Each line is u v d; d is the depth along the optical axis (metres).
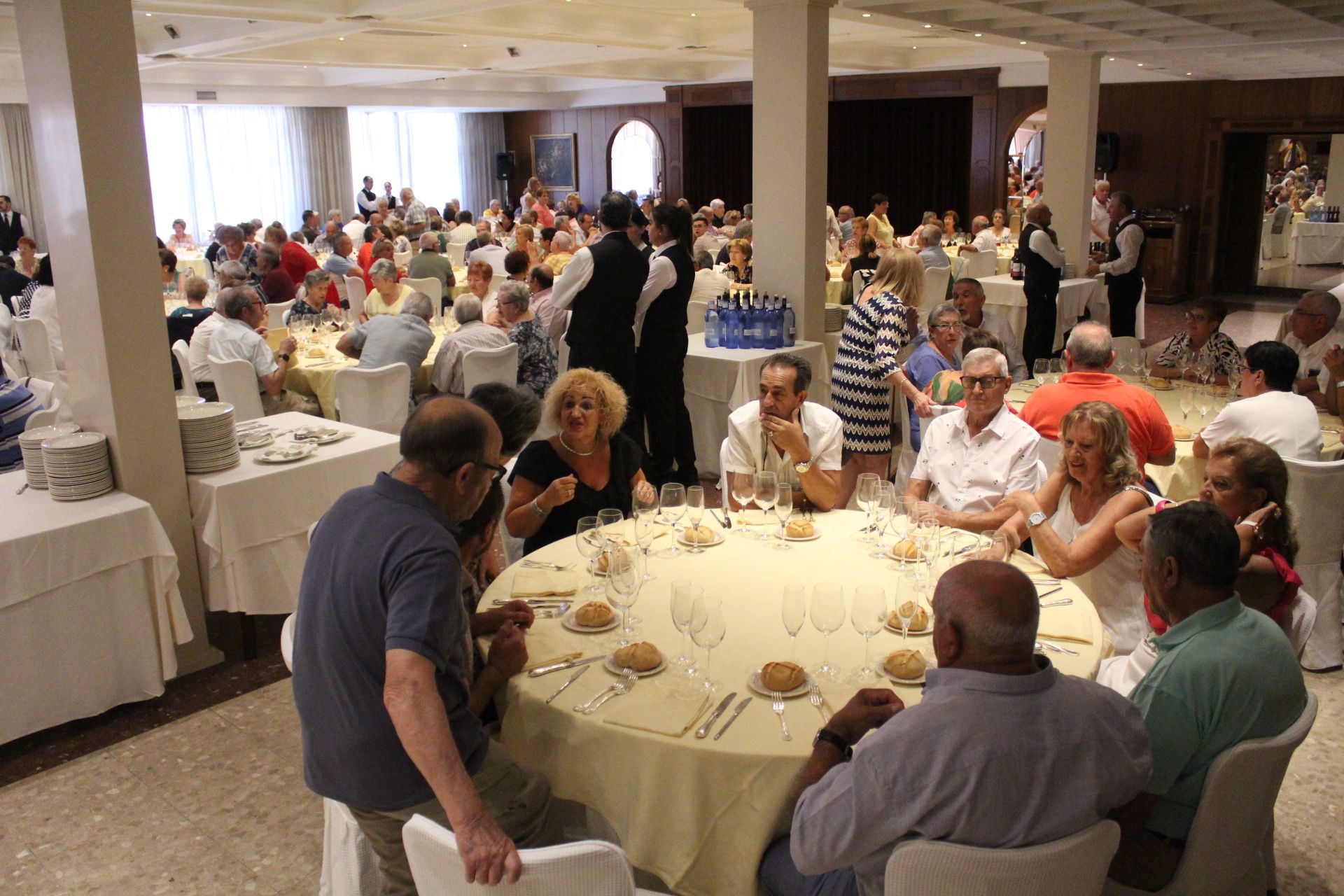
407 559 1.78
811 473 3.19
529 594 2.58
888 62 14.80
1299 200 16.59
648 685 2.13
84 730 3.42
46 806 3.00
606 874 1.58
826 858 1.66
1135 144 13.62
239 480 3.70
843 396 4.94
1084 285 8.73
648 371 5.60
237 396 5.51
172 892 2.64
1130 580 2.85
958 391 4.52
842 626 2.41
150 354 3.57
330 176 18.66
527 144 20.73
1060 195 9.23
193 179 17.11
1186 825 1.97
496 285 10.12
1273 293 13.78
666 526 3.01
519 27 10.32
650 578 2.68
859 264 8.53
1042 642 2.29
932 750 1.58
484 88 18.45
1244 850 2.00
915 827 1.59
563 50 13.42
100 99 3.35
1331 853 2.72
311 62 12.60
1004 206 14.88
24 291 8.05
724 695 2.09
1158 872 1.97
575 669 2.21
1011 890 1.56
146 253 3.52
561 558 2.82
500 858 1.60
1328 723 3.36
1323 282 14.67
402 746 1.84
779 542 2.92
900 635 2.36
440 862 1.64
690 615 2.12
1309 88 12.38
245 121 17.58
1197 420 4.41
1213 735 1.93
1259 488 2.63
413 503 1.85
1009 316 8.92
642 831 1.98
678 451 5.77
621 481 3.17
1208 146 13.13
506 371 5.72
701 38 12.04
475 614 2.41
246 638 3.89
